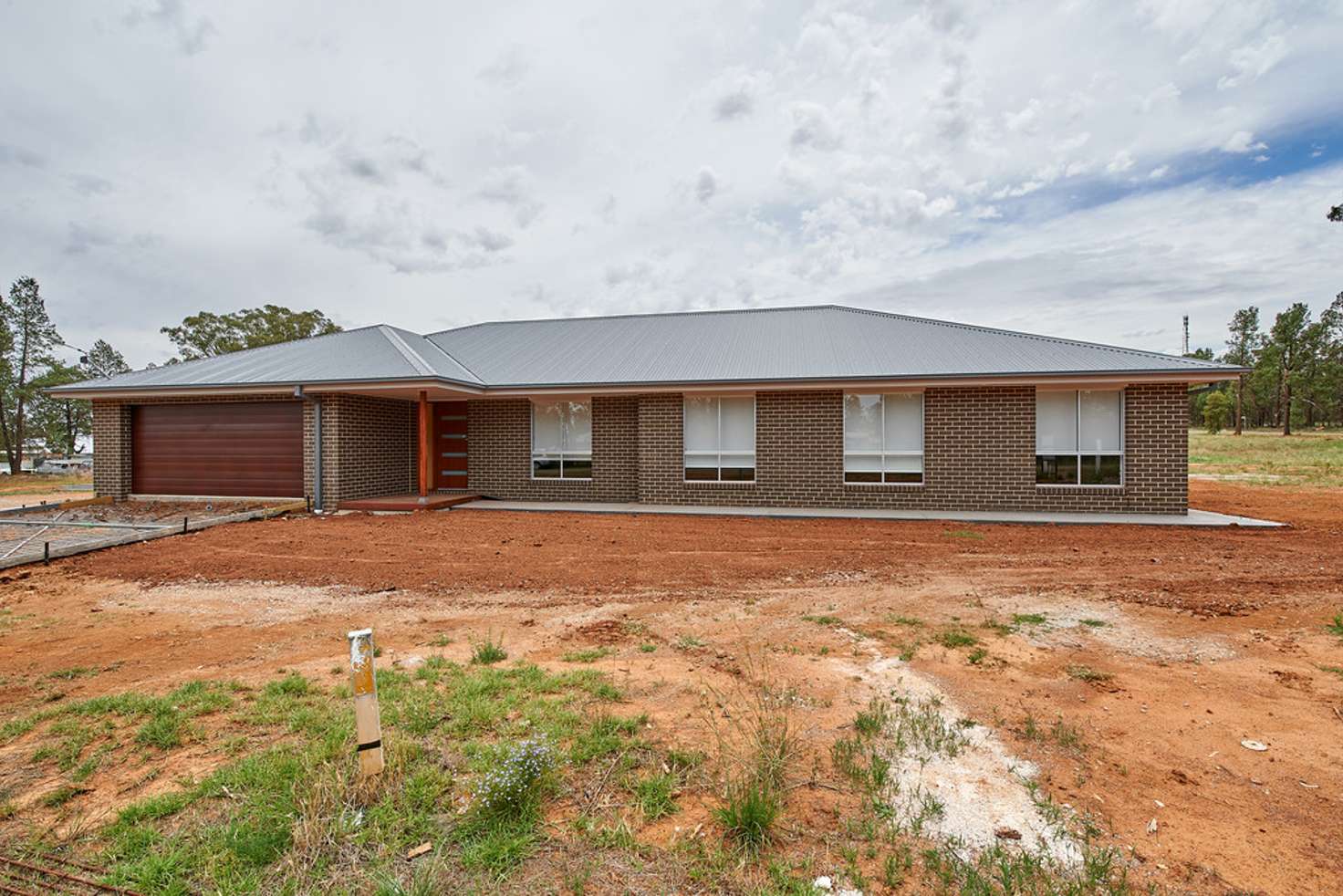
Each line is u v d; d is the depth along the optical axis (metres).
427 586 7.63
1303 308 56.91
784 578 7.92
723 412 14.36
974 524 11.93
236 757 3.53
